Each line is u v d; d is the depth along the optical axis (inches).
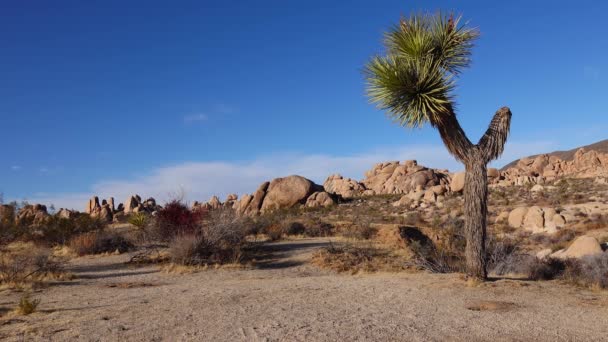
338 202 2111.2
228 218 884.6
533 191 1972.2
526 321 303.3
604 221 1127.6
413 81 420.2
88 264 786.8
